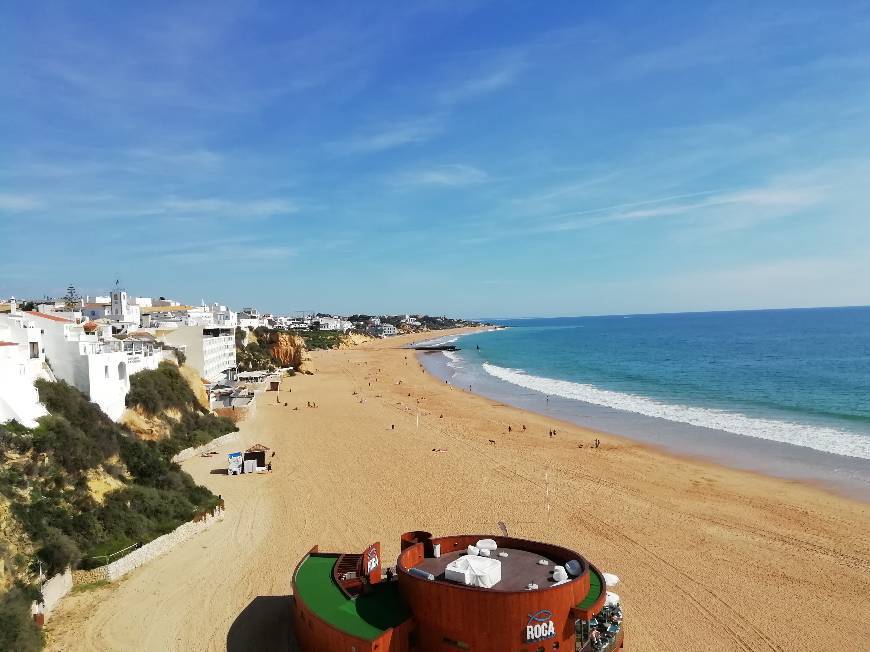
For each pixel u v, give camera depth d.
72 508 27.33
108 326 58.84
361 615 20.42
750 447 51.38
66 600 23.95
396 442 54.03
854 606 24.42
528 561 22.34
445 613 19.28
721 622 23.31
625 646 21.66
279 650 21.56
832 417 63.41
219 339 88.19
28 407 30.16
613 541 31.14
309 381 102.50
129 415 44.94
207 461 46.50
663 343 195.38
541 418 67.50
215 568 27.55
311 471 44.00
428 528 32.88
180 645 21.62
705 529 32.69
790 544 30.58
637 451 50.84
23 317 40.81
